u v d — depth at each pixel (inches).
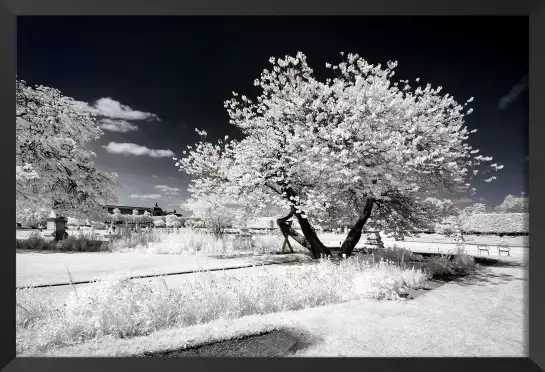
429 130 358.9
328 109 370.3
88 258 382.6
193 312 168.9
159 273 273.3
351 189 370.3
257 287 197.9
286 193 393.7
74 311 155.9
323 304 203.9
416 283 256.8
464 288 256.8
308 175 376.2
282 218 434.6
